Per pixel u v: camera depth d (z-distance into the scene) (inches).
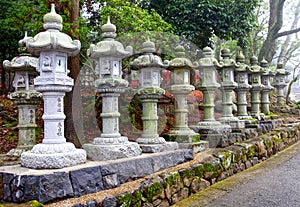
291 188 165.2
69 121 185.8
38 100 164.4
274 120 311.7
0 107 259.6
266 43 483.8
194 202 143.4
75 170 111.8
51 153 116.2
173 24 305.9
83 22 213.0
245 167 211.0
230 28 326.6
